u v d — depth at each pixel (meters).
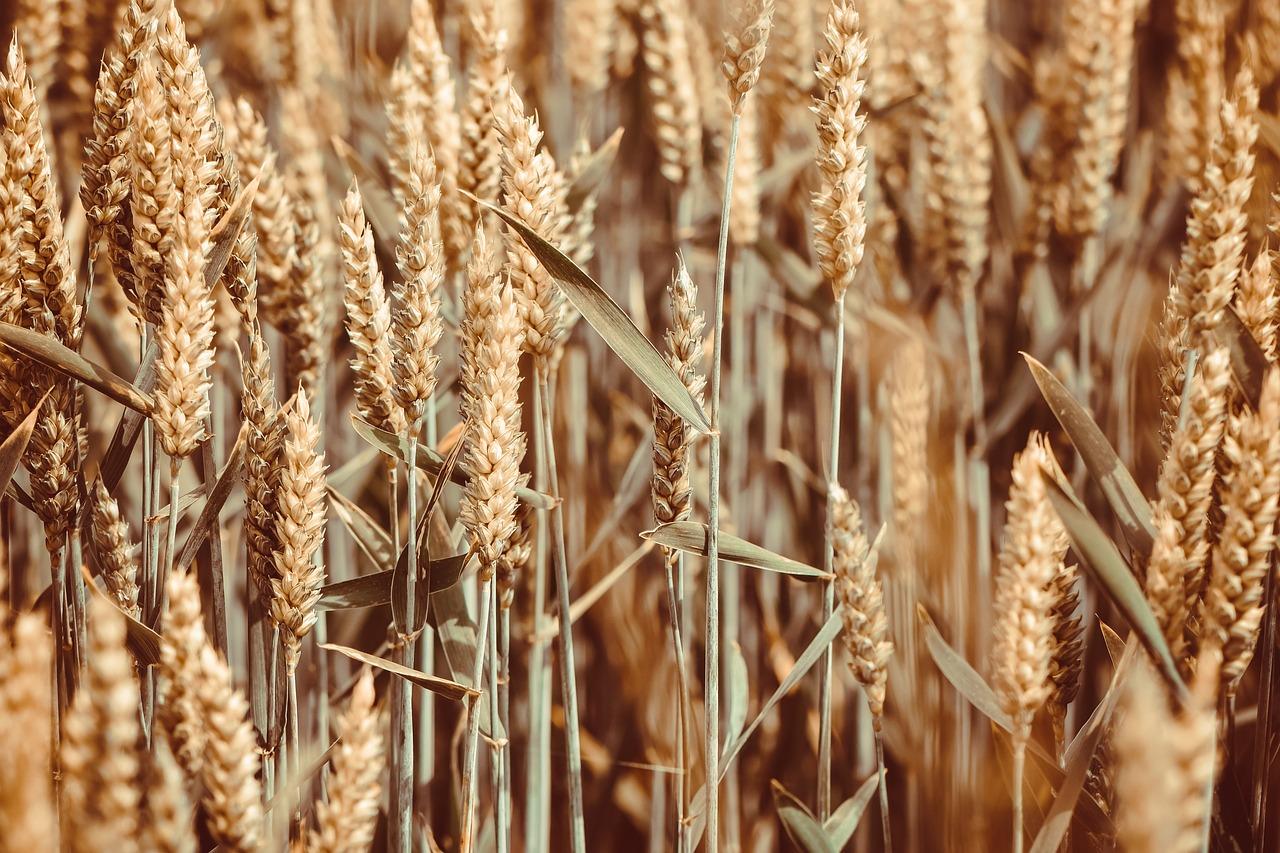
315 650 1.00
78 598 0.91
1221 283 0.88
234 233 0.89
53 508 0.90
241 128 0.97
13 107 0.87
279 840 0.89
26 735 0.79
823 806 0.97
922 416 1.05
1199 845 0.88
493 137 0.98
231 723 0.82
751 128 1.12
